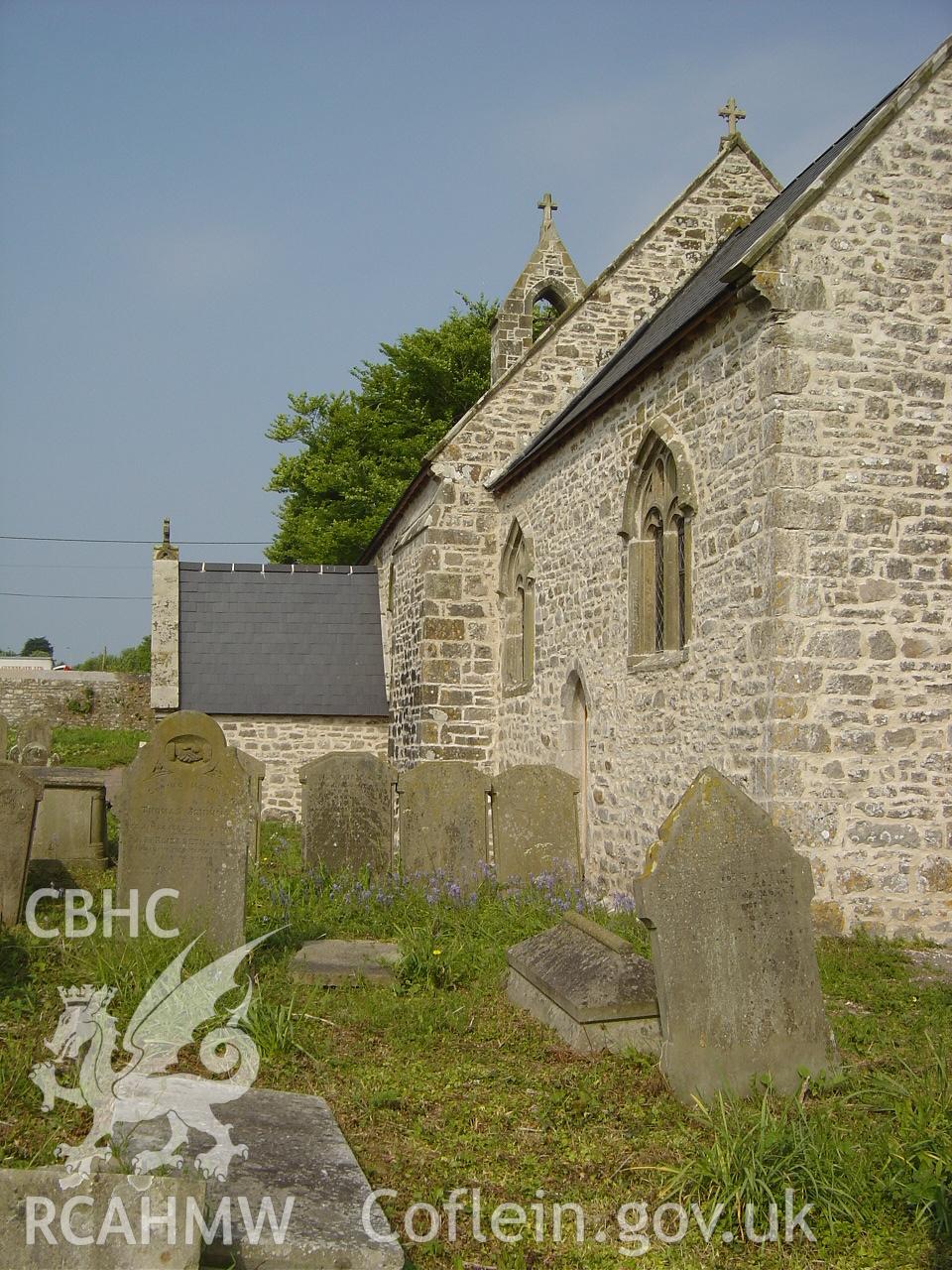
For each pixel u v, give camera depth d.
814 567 9.63
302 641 22.56
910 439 9.89
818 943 9.15
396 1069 6.12
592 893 11.41
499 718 18.45
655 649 12.38
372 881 10.67
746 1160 4.89
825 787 9.50
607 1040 6.42
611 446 13.41
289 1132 4.68
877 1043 6.64
